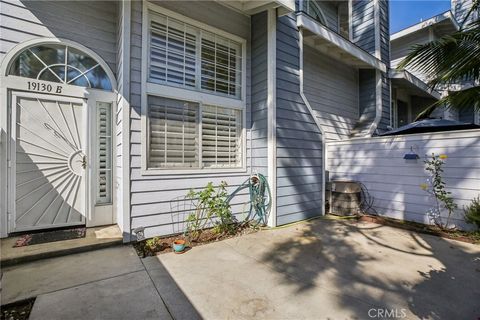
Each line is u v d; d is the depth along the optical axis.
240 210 4.27
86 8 3.60
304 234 3.74
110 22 3.79
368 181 4.89
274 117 4.07
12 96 3.12
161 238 3.44
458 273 2.46
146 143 3.37
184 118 3.77
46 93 3.32
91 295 2.07
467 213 3.58
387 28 7.03
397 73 6.81
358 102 6.98
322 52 6.01
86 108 3.58
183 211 3.63
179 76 3.74
